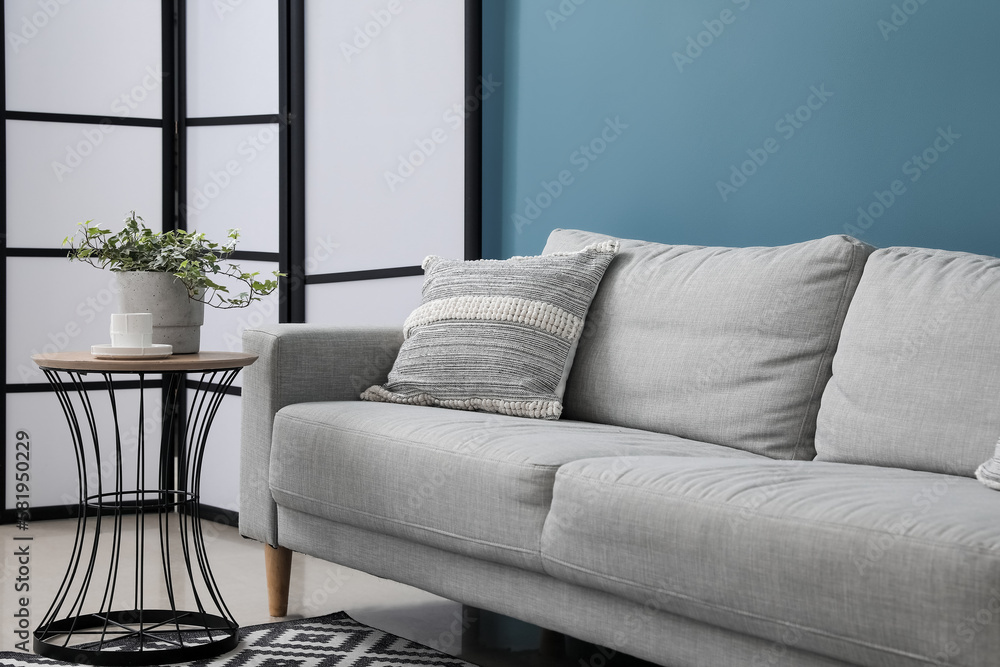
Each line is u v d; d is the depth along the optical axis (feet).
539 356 8.54
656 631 6.11
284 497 8.59
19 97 12.37
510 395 8.47
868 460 6.80
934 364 6.60
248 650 7.98
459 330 8.82
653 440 7.50
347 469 7.91
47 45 12.50
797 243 8.25
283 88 12.12
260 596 9.62
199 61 12.91
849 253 7.52
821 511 5.25
